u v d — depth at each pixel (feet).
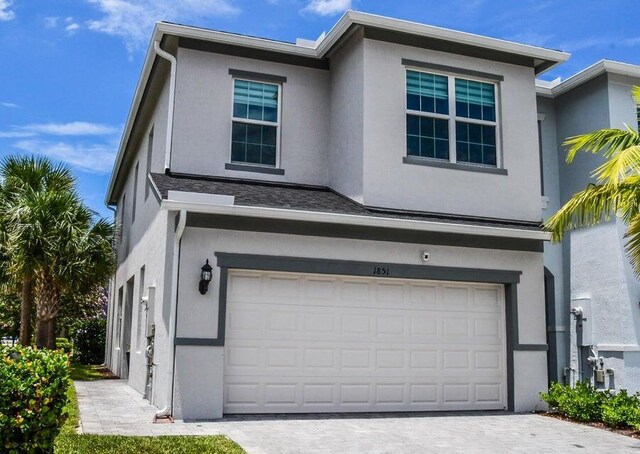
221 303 35.47
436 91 43.55
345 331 38.32
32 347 22.06
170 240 36.91
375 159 41.19
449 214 42.27
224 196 35.35
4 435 19.11
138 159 60.03
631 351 43.96
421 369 39.55
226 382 35.70
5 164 61.46
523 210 44.29
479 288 41.70
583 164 48.85
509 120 44.86
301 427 32.65
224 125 44.96
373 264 38.70
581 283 47.93
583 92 49.75
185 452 25.30
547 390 41.52
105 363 78.95
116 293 69.51
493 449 29.30
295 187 45.39
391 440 30.25
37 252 54.65
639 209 34.14
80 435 27.63
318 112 47.26
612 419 35.06
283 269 36.83
